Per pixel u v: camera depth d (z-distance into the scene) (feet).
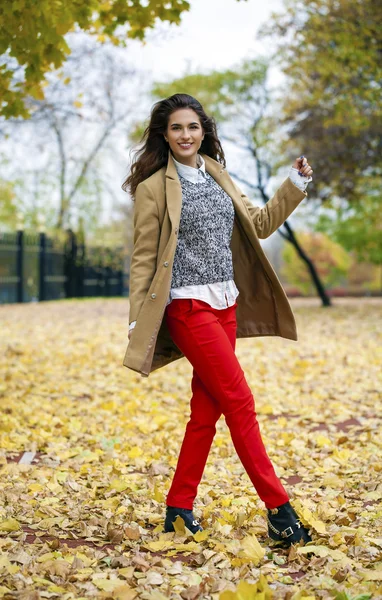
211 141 11.23
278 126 66.54
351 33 40.68
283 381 25.79
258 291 11.28
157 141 10.91
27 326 42.04
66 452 15.87
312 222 88.02
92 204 91.25
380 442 16.31
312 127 54.80
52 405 21.04
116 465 14.87
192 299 10.22
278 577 9.00
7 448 16.05
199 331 10.16
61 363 28.68
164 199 10.46
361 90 43.70
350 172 56.85
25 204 91.40
